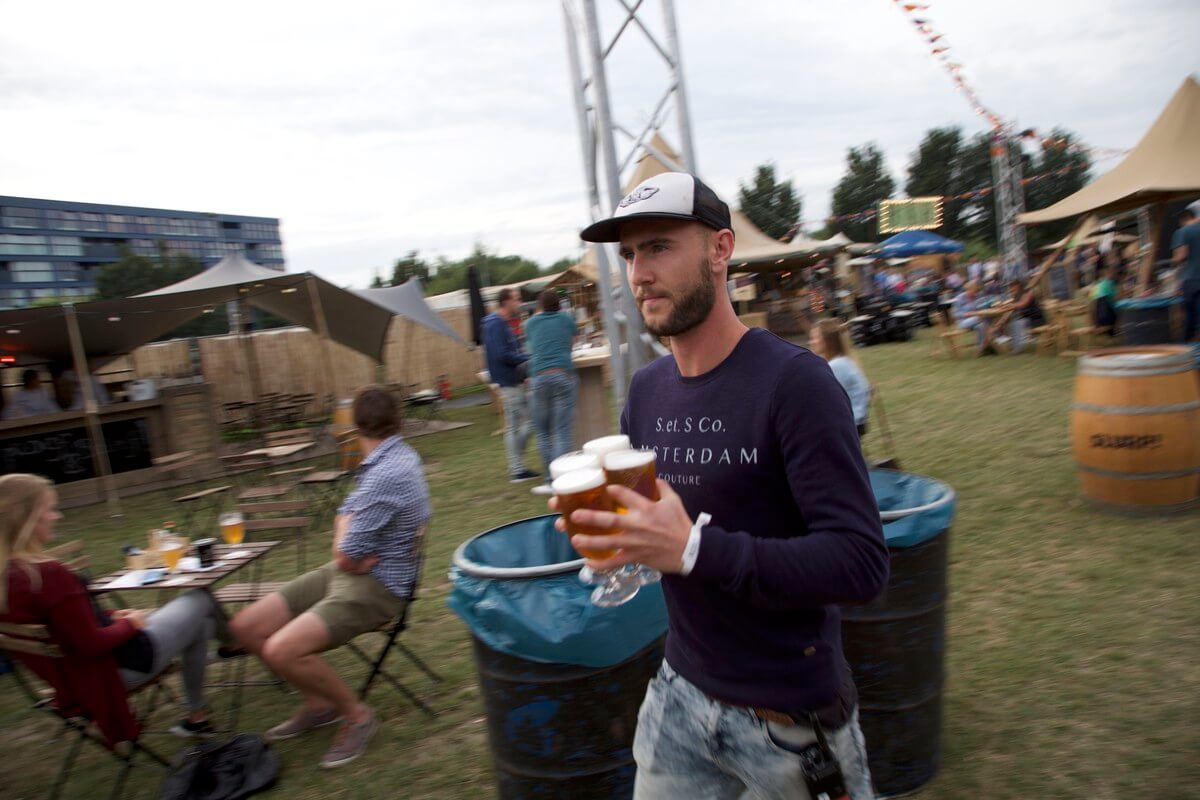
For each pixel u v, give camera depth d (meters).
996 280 19.31
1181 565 4.07
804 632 1.38
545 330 7.24
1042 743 2.85
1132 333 8.86
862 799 1.46
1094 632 3.55
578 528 1.12
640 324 5.61
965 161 52.59
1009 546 4.70
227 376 16.72
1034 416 8.20
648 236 1.34
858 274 29.53
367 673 4.19
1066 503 5.30
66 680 3.09
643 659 2.36
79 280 113.62
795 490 1.23
